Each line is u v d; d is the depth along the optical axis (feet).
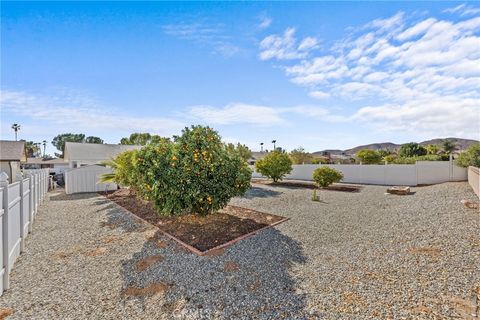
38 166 129.18
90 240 19.11
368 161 87.66
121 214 27.45
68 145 77.00
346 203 33.78
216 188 21.03
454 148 107.96
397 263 13.70
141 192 25.52
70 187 45.01
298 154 99.30
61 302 10.84
